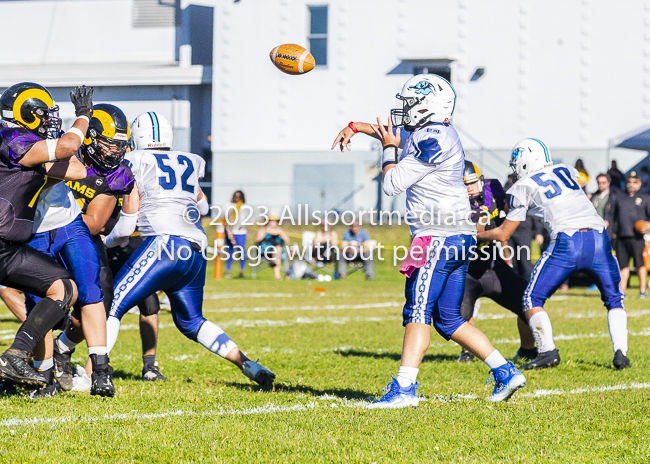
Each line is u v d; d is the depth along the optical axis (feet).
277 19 248.52
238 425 46.93
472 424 47.88
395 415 49.98
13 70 265.34
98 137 55.36
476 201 69.92
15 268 49.85
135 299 58.13
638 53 234.38
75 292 51.49
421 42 242.58
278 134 249.34
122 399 55.06
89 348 53.21
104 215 57.52
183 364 73.56
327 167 245.65
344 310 123.54
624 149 234.99
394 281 183.21
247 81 250.57
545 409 52.39
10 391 56.75
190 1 267.59
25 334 48.83
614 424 48.14
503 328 101.35
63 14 279.28
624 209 142.20
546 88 238.07
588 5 235.40
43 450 41.01
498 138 239.91
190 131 262.88
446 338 55.57
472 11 239.71
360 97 246.06
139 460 39.93
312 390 60.49
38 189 50.03
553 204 70.85
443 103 53.36
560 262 70.85
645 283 142.72
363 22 244.83
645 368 71.41
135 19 274.57
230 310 122.01
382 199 242.17
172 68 258.78
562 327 102.01
